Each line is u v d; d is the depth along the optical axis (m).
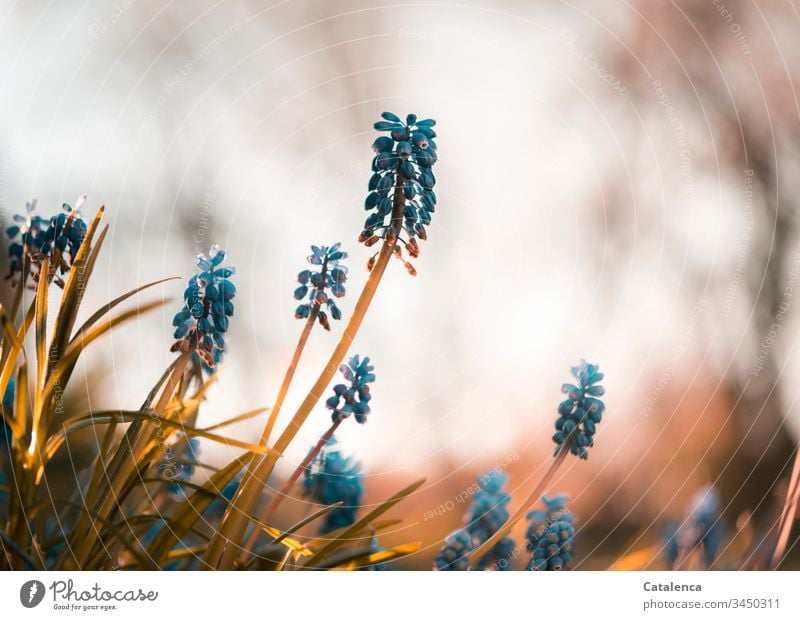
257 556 0.74
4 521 0.77
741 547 0.84
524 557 0.79
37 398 0.72
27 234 0.75
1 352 0.74
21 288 0.75
